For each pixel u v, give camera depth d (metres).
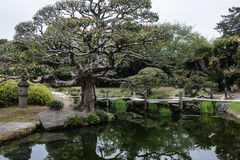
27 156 9.41
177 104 19.52
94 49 13.65
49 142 11.11
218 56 26.41
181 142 11.42
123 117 17.05
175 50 28.39
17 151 9.84
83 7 14.73
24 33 14.41
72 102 19.11
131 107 20.11
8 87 16.98
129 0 14.28
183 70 26.38
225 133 12.69
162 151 10.35
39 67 10.69
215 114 17.98
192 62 27.30
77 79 15.22
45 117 13.36
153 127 14.43
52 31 13.31
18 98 17.33
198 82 20.16
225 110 18.28
